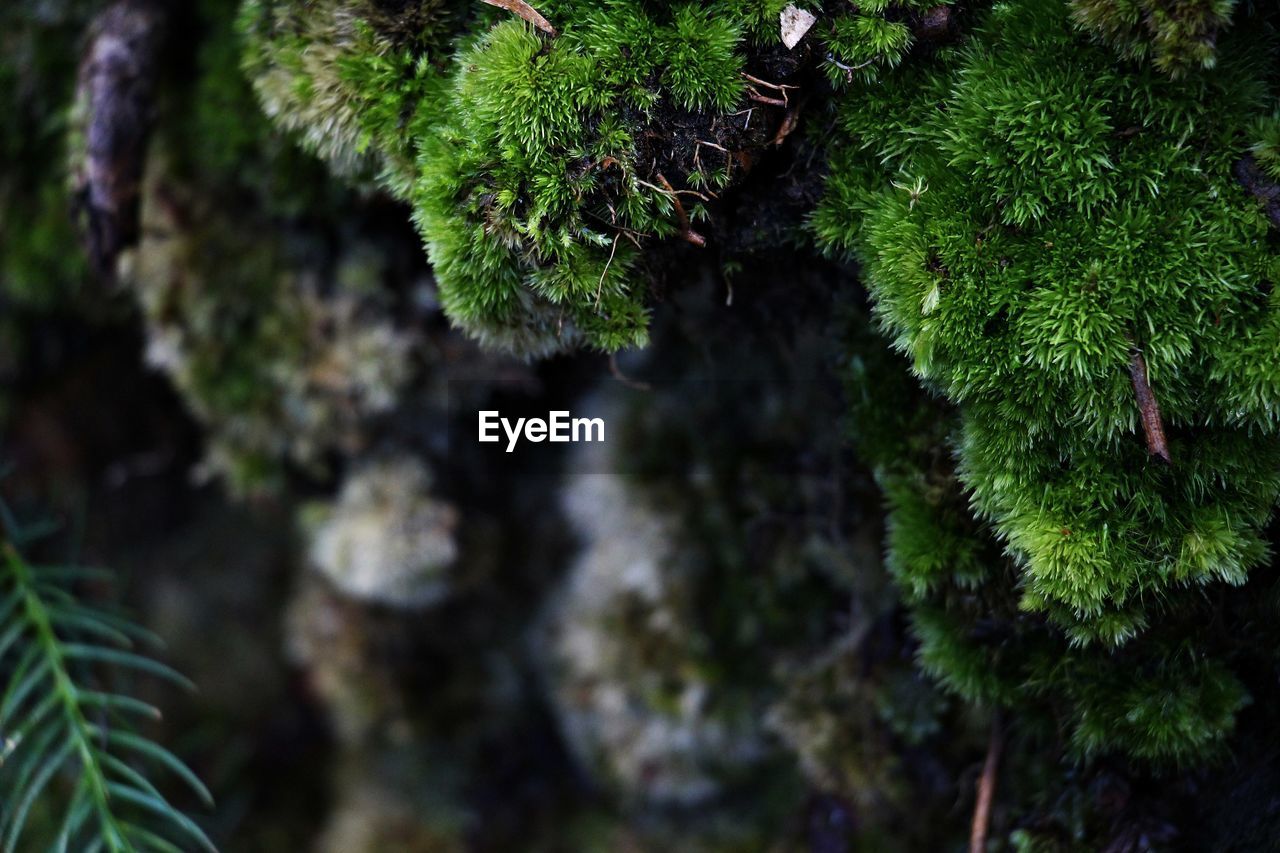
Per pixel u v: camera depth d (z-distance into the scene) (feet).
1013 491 2.25
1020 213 2.23
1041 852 2.37
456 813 2.83
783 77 2.28
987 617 2.33
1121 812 2.36
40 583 2.53
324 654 2.80
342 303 2.59
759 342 2.50
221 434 2.66
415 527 2.65
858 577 2.50
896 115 2.29
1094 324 2.21
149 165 2.56
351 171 2.41
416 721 2.81
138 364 2.78
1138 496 2.24
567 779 2.85
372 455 2.66
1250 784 2.32
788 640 2.58
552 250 2.27
